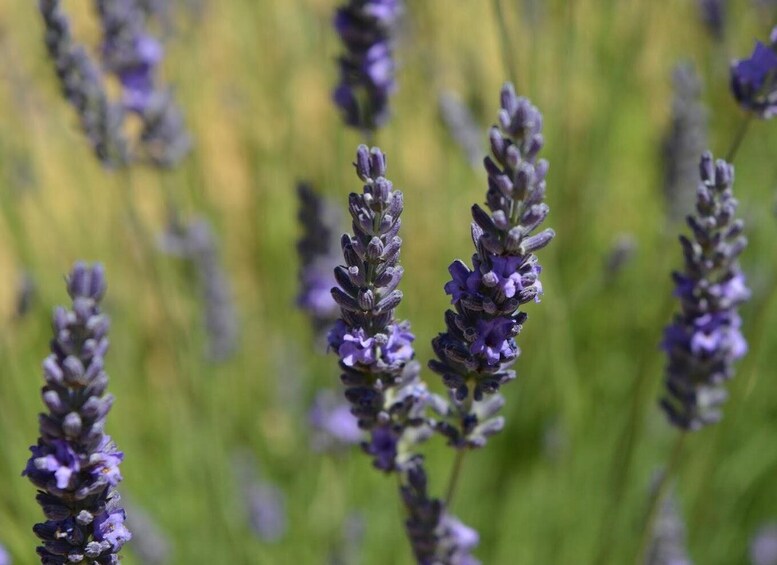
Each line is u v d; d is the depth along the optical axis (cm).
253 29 95
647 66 111
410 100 95
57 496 43
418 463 49
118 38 66
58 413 42
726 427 72
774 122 96
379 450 49
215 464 77
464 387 46
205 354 81
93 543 43
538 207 44
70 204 96
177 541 80
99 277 42
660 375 83
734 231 51
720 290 51
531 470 89
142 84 68
